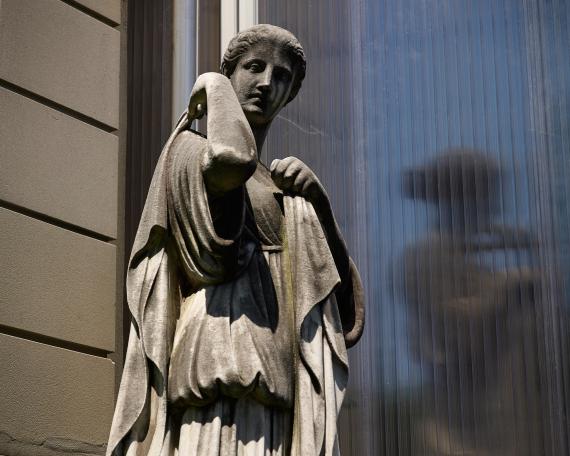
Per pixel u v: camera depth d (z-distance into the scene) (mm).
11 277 7035
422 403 8164
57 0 7684
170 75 8289
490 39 8805
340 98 8625
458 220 8500
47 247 7258
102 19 7945
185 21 8422
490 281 8406
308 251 6371
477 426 8148
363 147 8578
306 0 8758
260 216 6441
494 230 8500
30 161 7289
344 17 8789
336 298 6695
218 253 6105
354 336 6645
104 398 7324
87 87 7719
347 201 8453
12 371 6914
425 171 8578
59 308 7230
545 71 8781
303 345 6211
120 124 7930
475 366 8250
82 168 7562
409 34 8789
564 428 8180
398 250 8422
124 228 7809
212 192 6199
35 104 7398
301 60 6727
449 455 8102
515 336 8320
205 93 6309
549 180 8594
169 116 8211
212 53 8469
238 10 8531
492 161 8617
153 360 6059
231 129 6090
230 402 5988
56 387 7105
